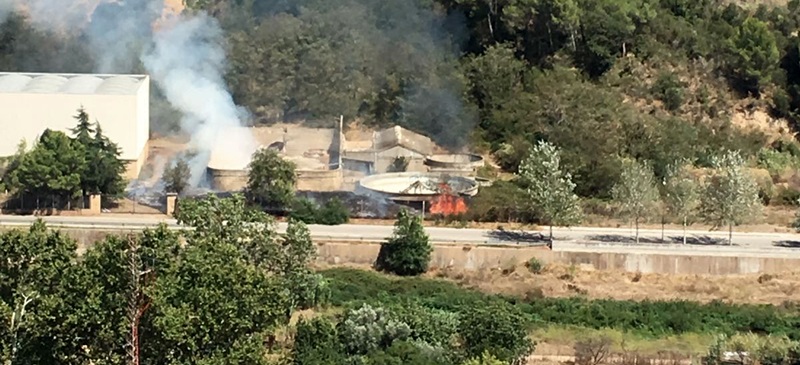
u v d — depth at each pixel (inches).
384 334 3115.2
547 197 4067.4
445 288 3779.5
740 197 4119.1
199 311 2417.6
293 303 3380.9
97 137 4402.1
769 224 4387.3
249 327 2492.6
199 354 2426.2
